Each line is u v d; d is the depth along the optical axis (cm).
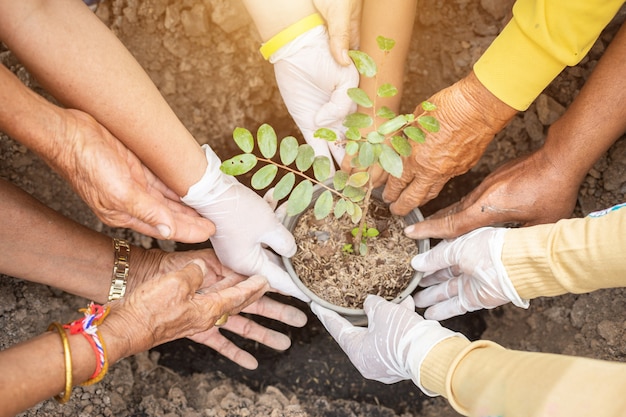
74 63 62
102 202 63
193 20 86
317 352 90
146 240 91
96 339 56
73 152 60
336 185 67
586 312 81
